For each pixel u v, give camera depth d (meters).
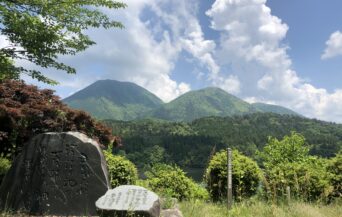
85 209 9.75
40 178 10.10
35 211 9.92
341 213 9.67
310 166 15.33
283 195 10.76
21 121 14.03
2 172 12.84
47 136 10.34
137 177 15.82
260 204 10.64
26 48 10.73
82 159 10.01
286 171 13.58
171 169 16.78
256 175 14.81
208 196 15.10
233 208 10.40
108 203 8.02
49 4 10.28
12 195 10.20
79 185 9.89
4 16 9.99
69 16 10.80
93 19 11.16
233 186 14.72
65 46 11.32
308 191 12.49
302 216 9.20
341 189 13.28
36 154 10.30
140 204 7.93
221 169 14.95
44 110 14.35
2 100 13.94
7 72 10.95
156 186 15.18
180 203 11.77
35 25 10.18
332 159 14.67
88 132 15.50
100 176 9.90
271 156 20.89
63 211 9.81
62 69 11.54
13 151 14.16
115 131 112.31
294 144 20.75
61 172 10.04
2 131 13.54
